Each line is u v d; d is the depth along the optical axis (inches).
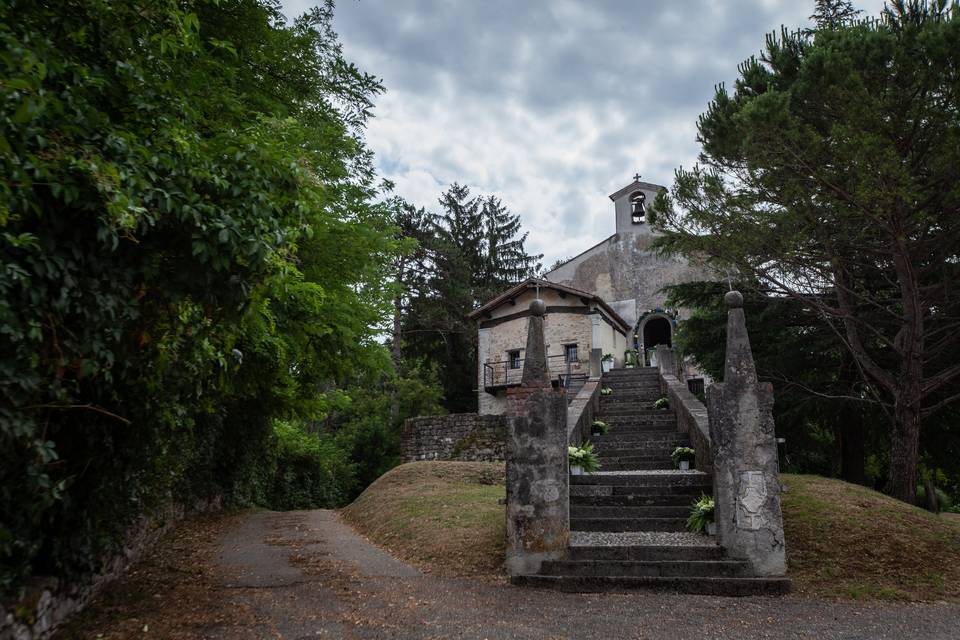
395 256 455.2
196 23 180.7
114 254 158.4
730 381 292.5
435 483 622.2
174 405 269.4
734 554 274.8
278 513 605.3
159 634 192.9
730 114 479.2
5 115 123.7
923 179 381.7
